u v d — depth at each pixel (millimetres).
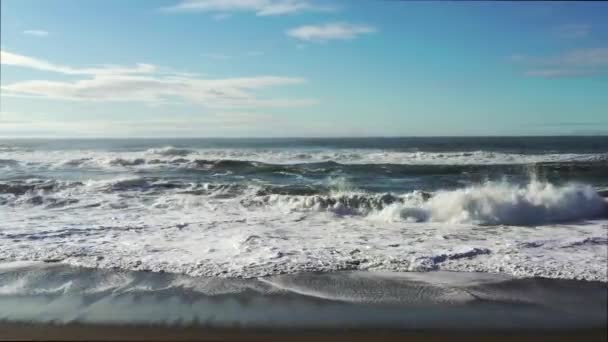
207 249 7266
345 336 4457
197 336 4457
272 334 4496
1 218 9672
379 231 8578
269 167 19328
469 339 4375
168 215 10125
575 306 5082
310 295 5465
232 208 10992
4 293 5582
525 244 7426
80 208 10898
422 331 4547
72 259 6789
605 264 6363
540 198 10141
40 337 4434
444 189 13867
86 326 4680
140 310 5074
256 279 5973
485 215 9570
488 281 5832
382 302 5250
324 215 10273
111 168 19656
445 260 6629
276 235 8211
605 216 9750
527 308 5051
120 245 7516
